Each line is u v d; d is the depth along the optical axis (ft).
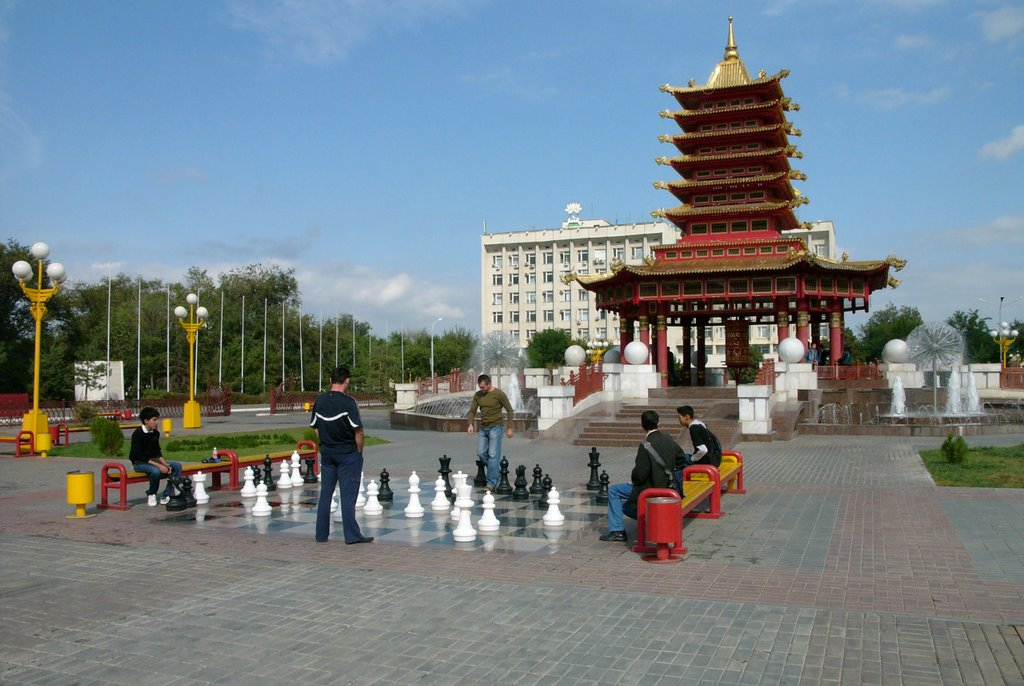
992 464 60.03
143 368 245.04
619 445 80.84
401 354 295.07
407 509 43.34
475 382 138.21
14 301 198.90
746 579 29.37
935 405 101.04
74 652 22.39
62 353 188.24
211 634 23.75
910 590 27.76
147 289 330.34
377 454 76.69
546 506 46.60
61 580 30.07
